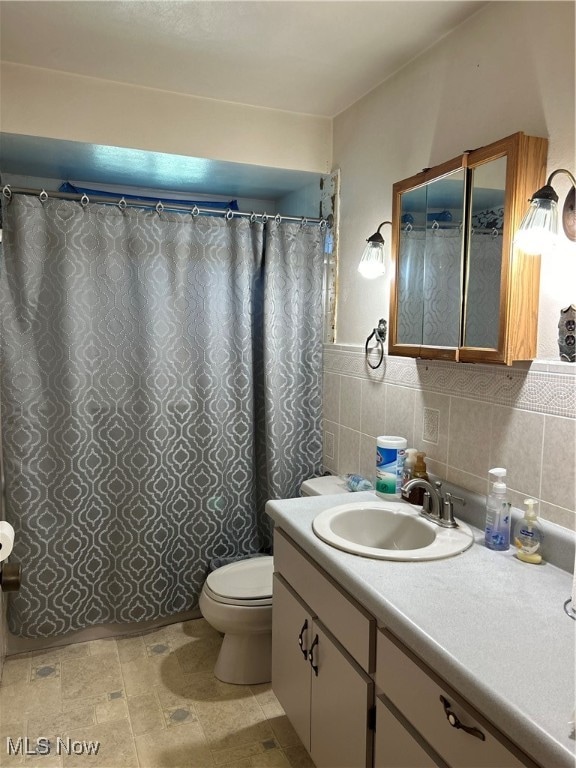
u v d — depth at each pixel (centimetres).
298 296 270
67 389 232
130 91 232
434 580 137
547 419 151
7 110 216
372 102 233
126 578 253
